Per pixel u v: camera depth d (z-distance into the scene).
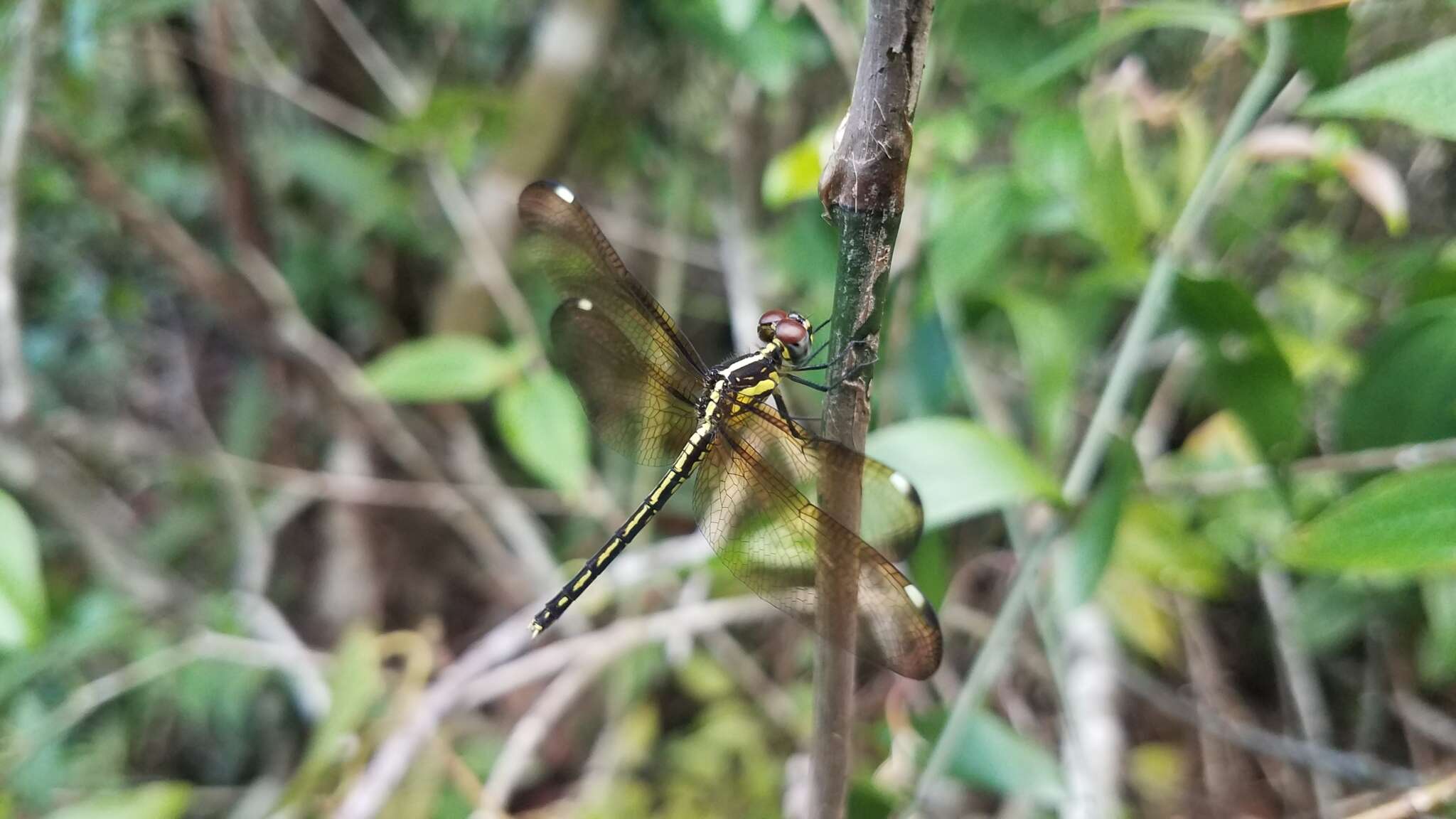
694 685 0.28
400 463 0.31
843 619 0.19
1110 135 0.23
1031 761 0.22
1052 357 0.23
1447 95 0.19
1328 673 0.29
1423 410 0.22
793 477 0.22
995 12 0.25
